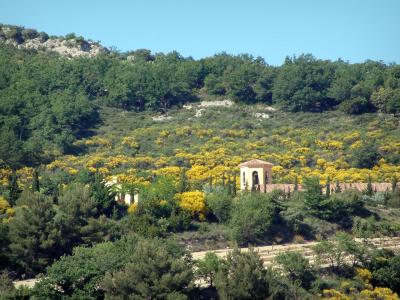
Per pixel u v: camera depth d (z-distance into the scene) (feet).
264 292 475.72
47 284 458.91
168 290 461.78
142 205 610.65
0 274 509.76
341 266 550.77
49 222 539.70
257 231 610.65
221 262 503.20
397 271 542.16
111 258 484.74
